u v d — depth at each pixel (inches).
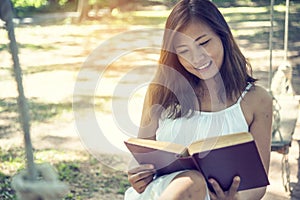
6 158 208.1
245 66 94.8
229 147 81.7
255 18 484.4
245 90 94.1
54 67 358.9
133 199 91.9
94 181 183.5
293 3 538.6
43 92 296.4
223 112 91.4
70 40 447.2
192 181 82.0
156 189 85.9
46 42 442.6
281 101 161.8
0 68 336.5
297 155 190.5
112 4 546.0
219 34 89.1
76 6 568.1
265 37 410.9
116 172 190.1
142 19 507.2
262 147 94.1
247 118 93.5
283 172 173.0
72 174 188.5
